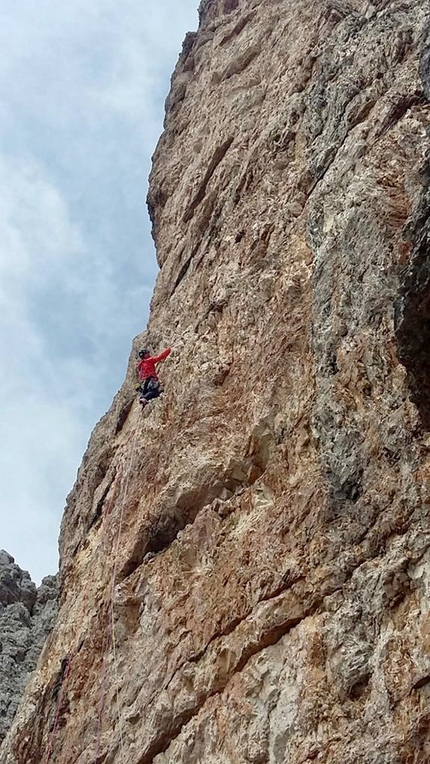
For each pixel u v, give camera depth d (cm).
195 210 2191
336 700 1084
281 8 2442
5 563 3105
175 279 2119
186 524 1535
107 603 1638
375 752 991
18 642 2709
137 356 2056
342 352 1335
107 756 1426
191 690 1299
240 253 1809
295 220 1692
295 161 1822
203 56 2753
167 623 1420
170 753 1293
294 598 1208
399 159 1468
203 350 1717
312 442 1331
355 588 1134
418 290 1098
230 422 1557
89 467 2147
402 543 1109
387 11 1830
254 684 1191
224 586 1340
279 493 1360
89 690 1595
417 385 1162
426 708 984
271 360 1502
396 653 1046
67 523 2203
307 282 1538
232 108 2256
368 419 1242
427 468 1134
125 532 1689
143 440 1764
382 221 1377
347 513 1205
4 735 2330
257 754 1130
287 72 2089
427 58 1530
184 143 2509
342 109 1709
